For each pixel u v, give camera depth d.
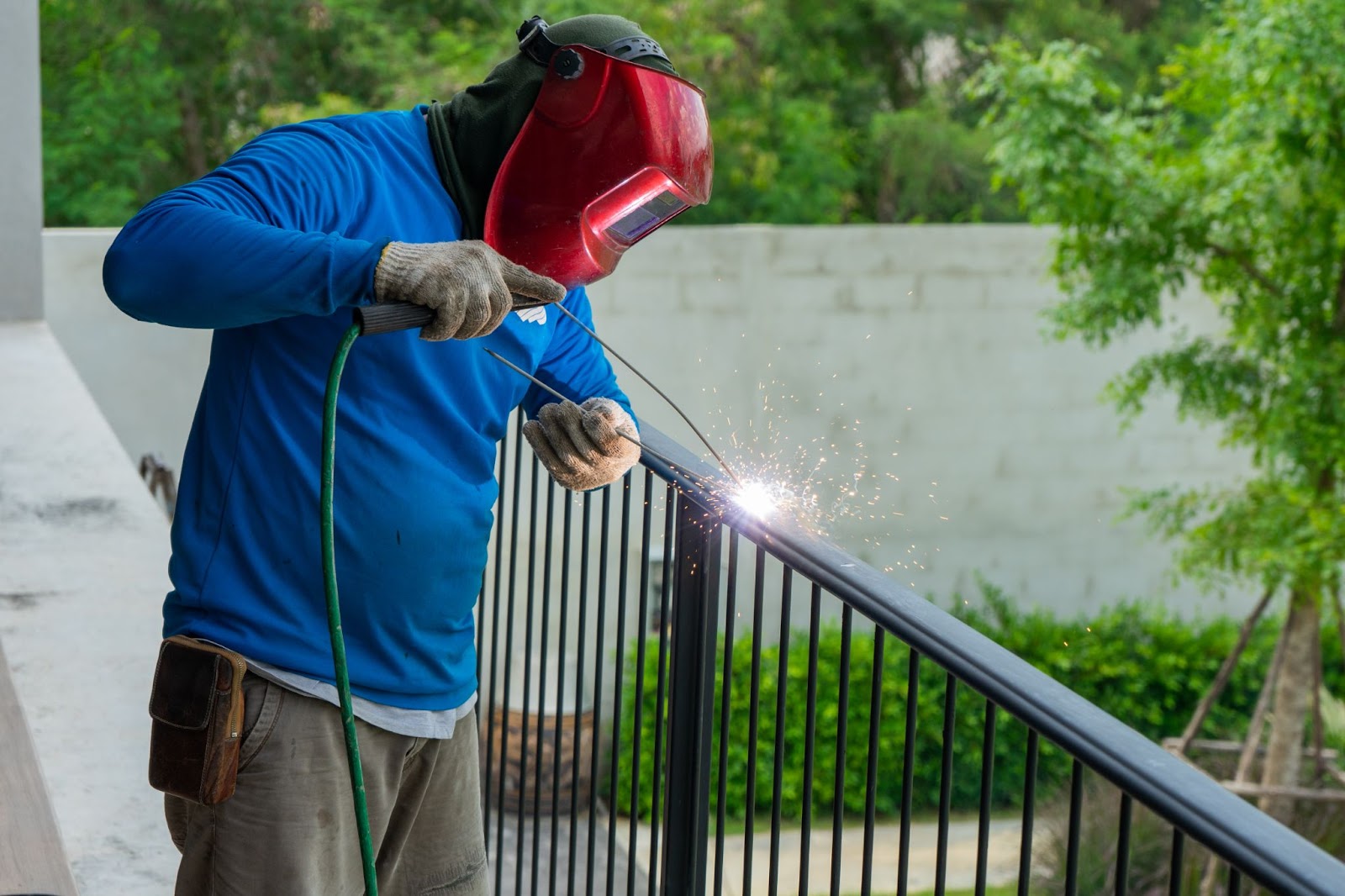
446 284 1.47
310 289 1.45
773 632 9.98
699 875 2.23
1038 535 10.66
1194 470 10.81
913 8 16.66
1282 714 8.62
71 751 2.88
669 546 2.16
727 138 14.66
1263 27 7.32
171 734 1.63
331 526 1.55
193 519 1.70
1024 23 16.78
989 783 1.45
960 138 16.05
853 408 10.12
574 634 8.22
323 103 13.52
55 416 5.23
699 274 9.62
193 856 1.75
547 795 6.47
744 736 9.32
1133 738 1.26
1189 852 7.71
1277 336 8.21
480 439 1.79
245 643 1.65
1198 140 8.66
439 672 1.82
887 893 8.52
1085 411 10.56
